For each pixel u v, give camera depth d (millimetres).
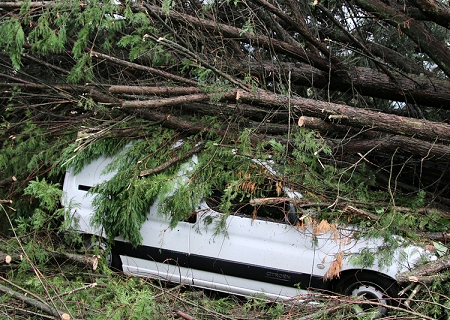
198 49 5176
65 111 5523
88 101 4727
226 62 4961
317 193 4180
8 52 5277
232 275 4332
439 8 4219
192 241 4414
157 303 3729
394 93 4992
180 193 4242
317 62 4961
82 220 4828
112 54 5453
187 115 4883
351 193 4199
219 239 4324
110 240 4594
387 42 5891
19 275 4094
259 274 4242
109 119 5059
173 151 4629
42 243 4410
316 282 4109
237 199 4352
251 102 4387
